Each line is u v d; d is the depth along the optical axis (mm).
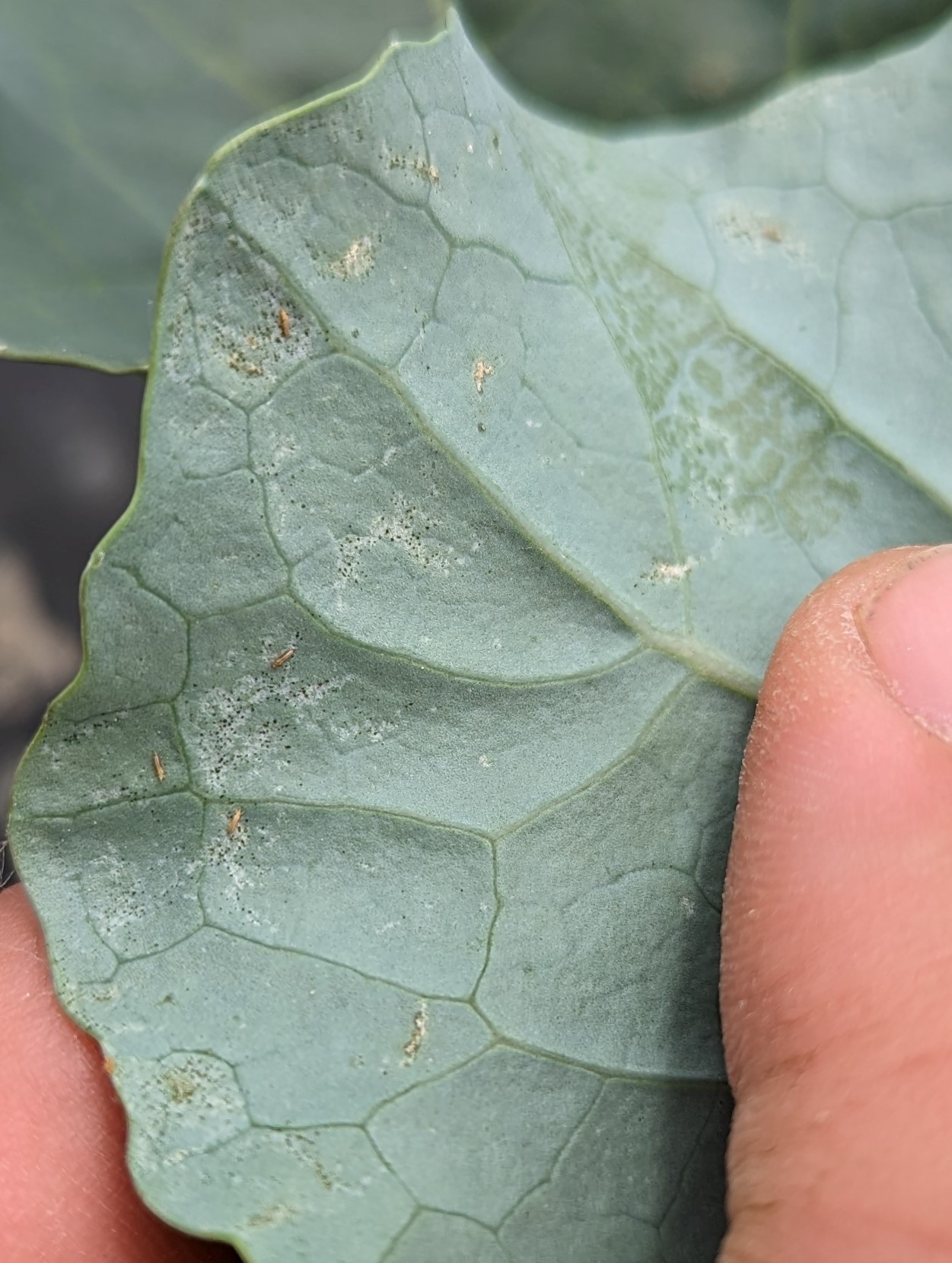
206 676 121
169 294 117
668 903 126
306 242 119
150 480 118
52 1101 138
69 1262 137
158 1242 138
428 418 122
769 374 135
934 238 139
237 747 122
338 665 122
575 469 127
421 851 124
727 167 139
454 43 124
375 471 122
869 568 128
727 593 130
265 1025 121
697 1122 125
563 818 125
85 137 147
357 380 120
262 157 117
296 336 119
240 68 154
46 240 143
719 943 127
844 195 139
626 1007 125
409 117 120
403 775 124
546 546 126
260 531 120
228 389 119
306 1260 118
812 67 164
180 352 118
